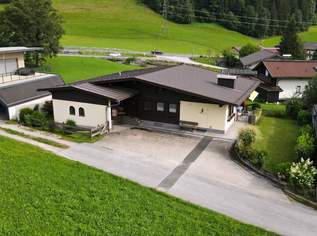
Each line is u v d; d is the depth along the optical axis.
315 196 18.28
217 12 152.12
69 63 60.88
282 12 154.88
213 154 23.73
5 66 37.22
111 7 153.50
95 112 28.05
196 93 26.61
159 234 13.86
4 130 26.67
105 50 83.75
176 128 29.02
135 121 29.75
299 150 22.88
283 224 15.86
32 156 20.66
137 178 19.45
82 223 13.89
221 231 14.65
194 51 100.62
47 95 34.72
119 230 13.75
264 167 22.39
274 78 49.12
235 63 83.00
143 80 27.92
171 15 147.00
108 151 23.42
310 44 97.69
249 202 17.58
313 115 30.84
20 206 14.45
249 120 32.47
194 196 17.83
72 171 19.00
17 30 51.88
